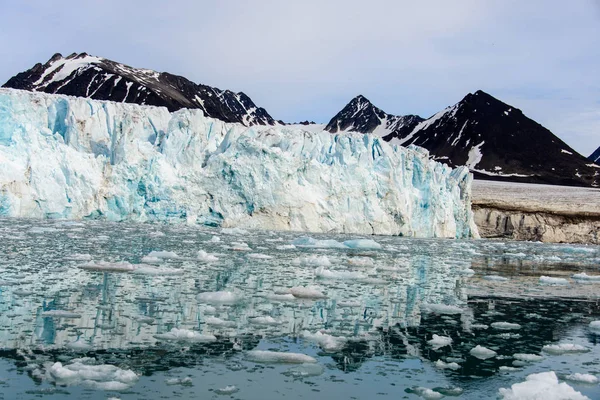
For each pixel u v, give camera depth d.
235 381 8.70
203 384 8.48
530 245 50.28
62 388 8.02
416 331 12.38
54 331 10.73
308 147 50.59
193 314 12.67
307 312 13.57
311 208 44.94
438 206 52.56
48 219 37.53
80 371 8.57
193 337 10.82
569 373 9.84
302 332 11.73
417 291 17.77
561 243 60.88
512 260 32.03
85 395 7.82
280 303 14.44
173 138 44.56
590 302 17.28
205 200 43.28
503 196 72.81
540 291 19.33
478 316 14.35
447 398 8.44
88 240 26.77
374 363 9.96
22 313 11.91
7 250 21.70
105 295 14.10
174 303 13.66
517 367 10.08
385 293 16.95
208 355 9.88
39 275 16.41
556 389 8.51
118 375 8.55
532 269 27.41
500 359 10.50
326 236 40.12
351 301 15.28
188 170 43.38
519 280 22.36
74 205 39.53
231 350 10.24
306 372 9.27
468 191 57.56
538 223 63.81
